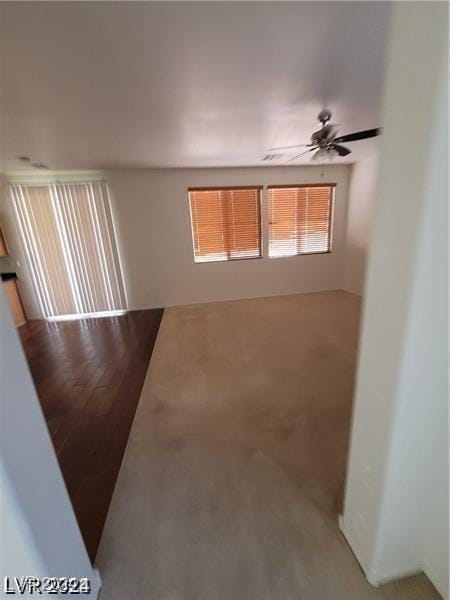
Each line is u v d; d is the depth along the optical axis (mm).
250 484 1406
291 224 4859
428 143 555
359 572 1022
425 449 818
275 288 5109
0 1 1084
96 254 4453
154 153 3359
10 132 2439
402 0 571
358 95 2043
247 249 4871
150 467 1546
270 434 1748
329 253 5109
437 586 941
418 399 750
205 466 1531
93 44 1383
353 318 3797
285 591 983
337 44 1454
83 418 2010
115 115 2227
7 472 625
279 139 3000
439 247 618
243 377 2443
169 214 4500
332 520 1206
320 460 1536
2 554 606
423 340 690
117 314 4590
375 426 852
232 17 1234
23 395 696
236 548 1124
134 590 1008
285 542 1133
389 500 865
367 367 851
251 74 1720
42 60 1492
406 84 586
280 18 1247
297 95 2027
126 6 1144
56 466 824
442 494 853
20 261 4277
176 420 1930
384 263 721
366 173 4379
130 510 1306
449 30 489
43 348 3379
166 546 1145
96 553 1130
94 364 2887
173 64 1580
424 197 584
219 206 4586
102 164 3740
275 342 3145
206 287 4906
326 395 2127
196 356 2912
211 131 2676
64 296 4527
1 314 630
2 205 4051
